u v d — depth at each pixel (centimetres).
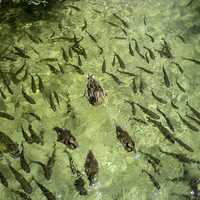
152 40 550
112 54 531
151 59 529
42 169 434
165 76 508
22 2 591
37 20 572
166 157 446
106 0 591
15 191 421
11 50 536
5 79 503
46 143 452
